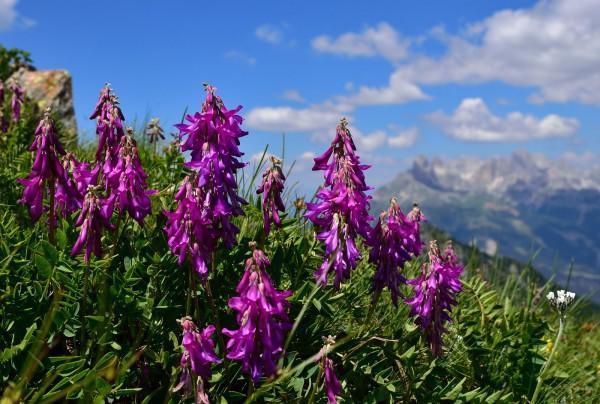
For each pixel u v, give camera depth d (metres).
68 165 0.44
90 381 0.33
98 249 0.37
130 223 0.45
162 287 0.41
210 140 0.37
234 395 0.37
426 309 0.41
